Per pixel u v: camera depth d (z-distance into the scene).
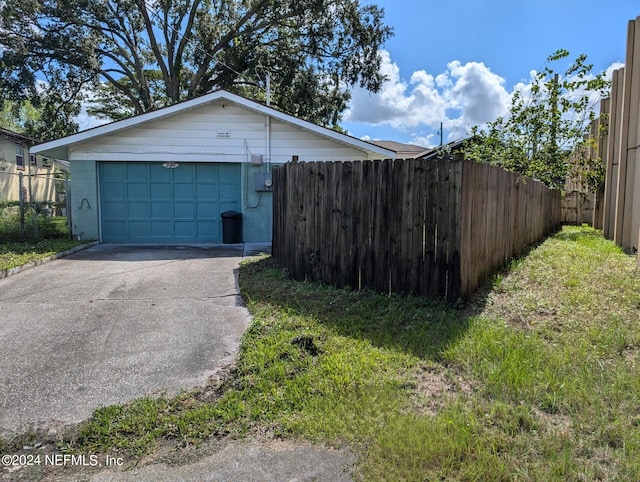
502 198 6.26
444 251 4.64
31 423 2.61
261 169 10.69
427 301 4.66
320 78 20.72
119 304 4.97
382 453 2.24
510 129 10.95
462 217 4.54
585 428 2.41
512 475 2.05
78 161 10.24
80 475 2.18
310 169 5.77
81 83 20.36
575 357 3.25
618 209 8.68
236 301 5.12
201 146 10.52
